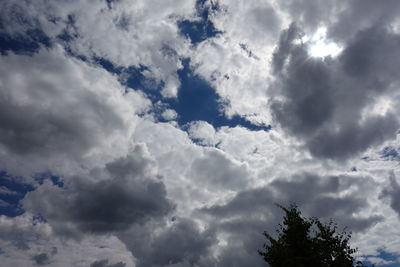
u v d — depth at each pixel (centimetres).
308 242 1463
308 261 1362
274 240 1566
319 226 1565
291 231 1516
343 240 1498
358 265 1462
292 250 1423
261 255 1567
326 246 1469
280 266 1442
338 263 1391
